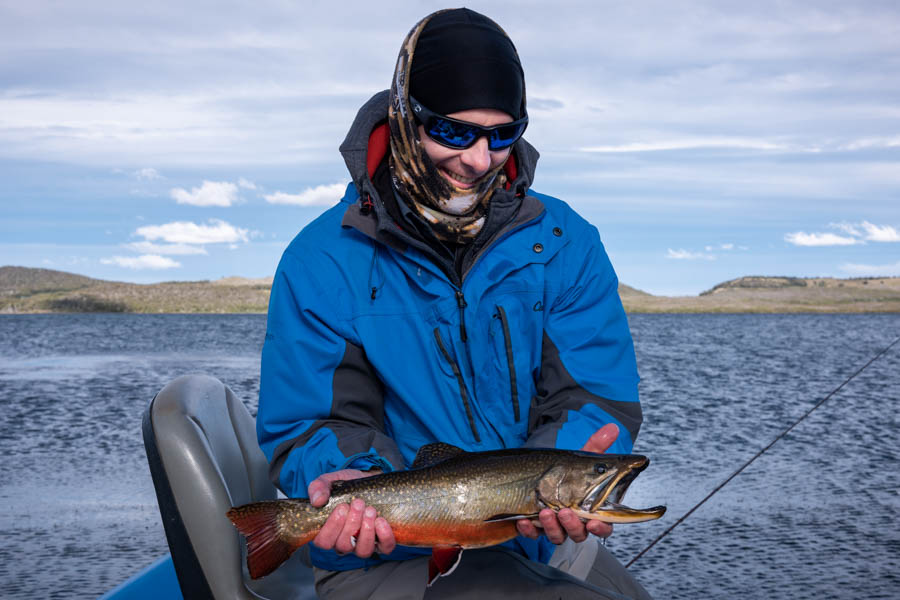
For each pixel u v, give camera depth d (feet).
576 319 7.11
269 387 6.75
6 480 26.99
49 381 66.59
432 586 6.02
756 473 28.22
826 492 25.05
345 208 7.12
